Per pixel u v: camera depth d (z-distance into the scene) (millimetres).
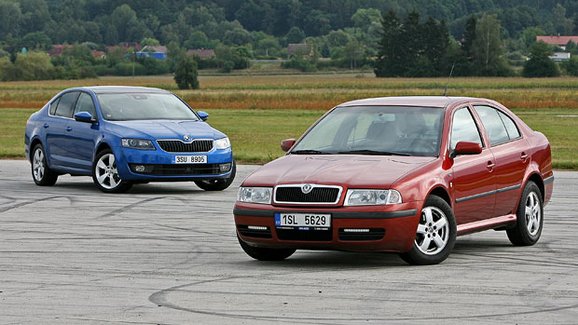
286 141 25594
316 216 22453
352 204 22328
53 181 43875
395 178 22672
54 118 43562
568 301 19031
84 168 41719
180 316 17875
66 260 24391
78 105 42875
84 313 18203
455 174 24000
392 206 22312
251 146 68938
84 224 31109
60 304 19031
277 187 22984
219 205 36125
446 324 17109
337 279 21547
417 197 22734
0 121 105938
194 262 24062
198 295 19828
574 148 65562
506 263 23609
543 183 27312
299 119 110750
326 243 22500
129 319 17672
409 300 19172
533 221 26766
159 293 20062
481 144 25391
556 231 29281
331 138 25031
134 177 39750
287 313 18062
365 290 20250
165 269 23016
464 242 27375
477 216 24875
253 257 24234
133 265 23609
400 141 24453
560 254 25094
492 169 25266
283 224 22750
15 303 19156
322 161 23766
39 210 34750
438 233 23516
